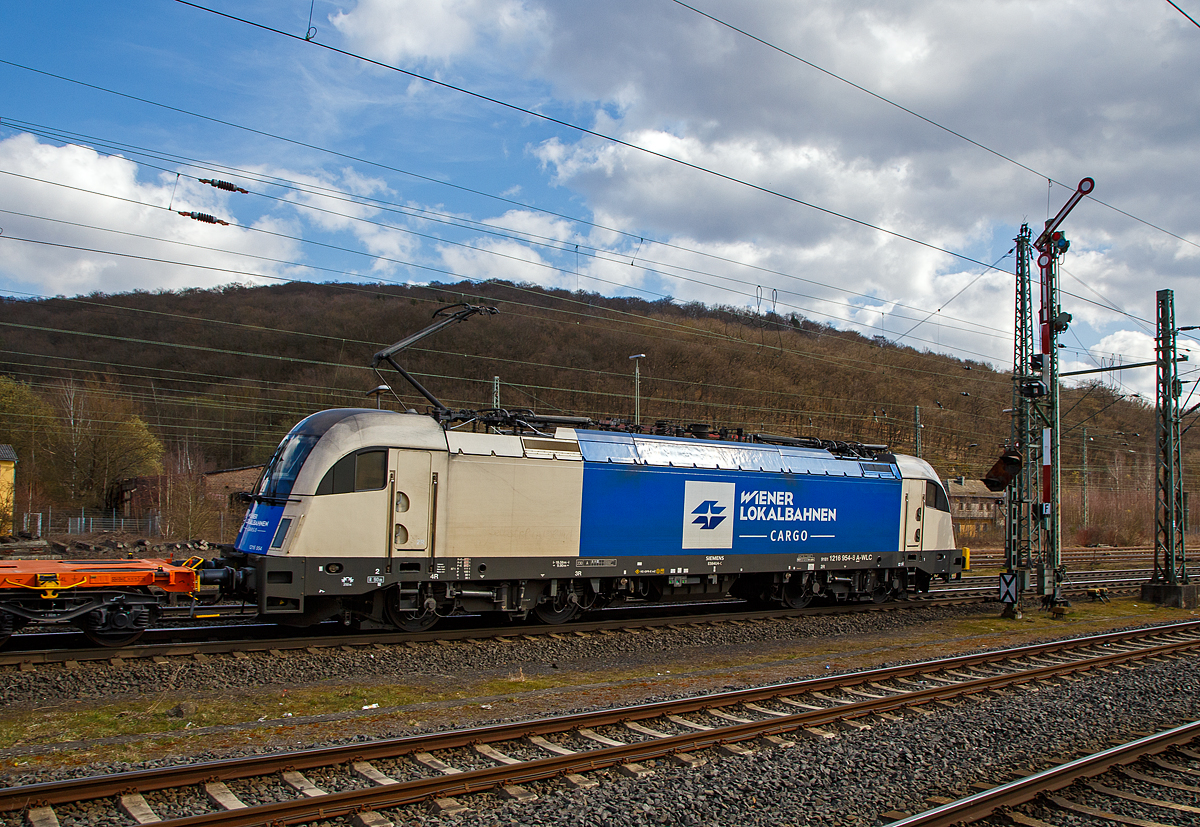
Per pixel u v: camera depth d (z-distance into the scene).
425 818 6.20
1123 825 6.62
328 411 13.93
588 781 7.00
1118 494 54.91
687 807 6.62
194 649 11.55
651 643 14.26
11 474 39.56
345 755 7.11
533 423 15.77
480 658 12.48
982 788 7.28
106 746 7.72
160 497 40.53
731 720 9.05
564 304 71.00
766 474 17.89
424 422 14.05
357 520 12.96
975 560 35.66
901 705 9.96
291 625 13.41
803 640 15.26
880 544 19.83
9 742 7.81
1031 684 11.60
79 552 30.19
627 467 15.96
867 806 6.85
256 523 13.30
